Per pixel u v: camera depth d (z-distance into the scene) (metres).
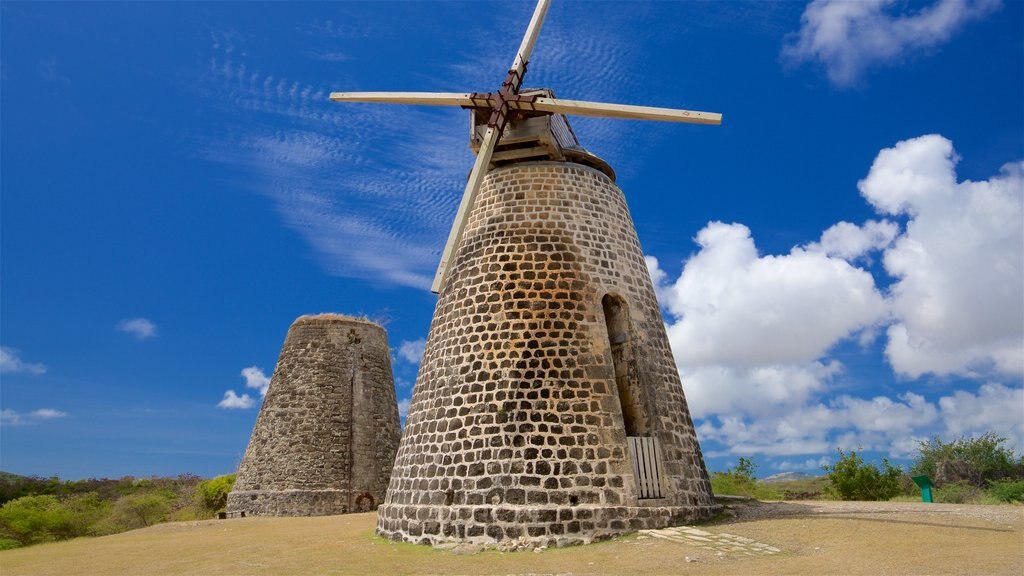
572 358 15.19
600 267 16.80
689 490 15.27
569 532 13.41
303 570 12.23
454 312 16.62
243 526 22.06
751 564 10.68
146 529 23.47
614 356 16.66
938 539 11.89
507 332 15.53
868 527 13.19
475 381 15.22
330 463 28.05
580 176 18.06
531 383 14.84
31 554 17.41
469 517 13.90
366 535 16.50
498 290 16.16
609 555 12.16
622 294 16.83
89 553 16.61
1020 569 9.34
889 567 9.88
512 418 14.51
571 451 14.17
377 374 31.06
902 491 30.78
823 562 10.51
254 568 12.67
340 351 30.28
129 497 40.94
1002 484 27.91
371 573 11.66
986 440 35.47
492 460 14.20
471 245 17.44
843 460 29.86
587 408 14.68
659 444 15.23
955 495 27.97
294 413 28.61
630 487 14.16
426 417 15.89
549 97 17.70
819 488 37.97
